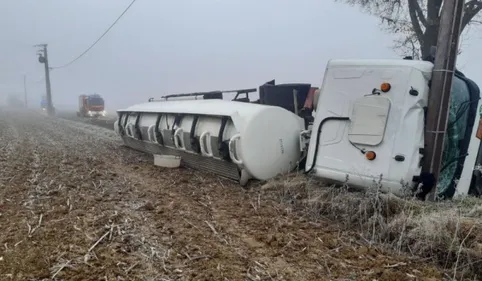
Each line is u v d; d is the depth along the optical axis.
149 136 10.43
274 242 4.54
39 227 4.79
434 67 5.69
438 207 5.30
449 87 5.63
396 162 5.58
